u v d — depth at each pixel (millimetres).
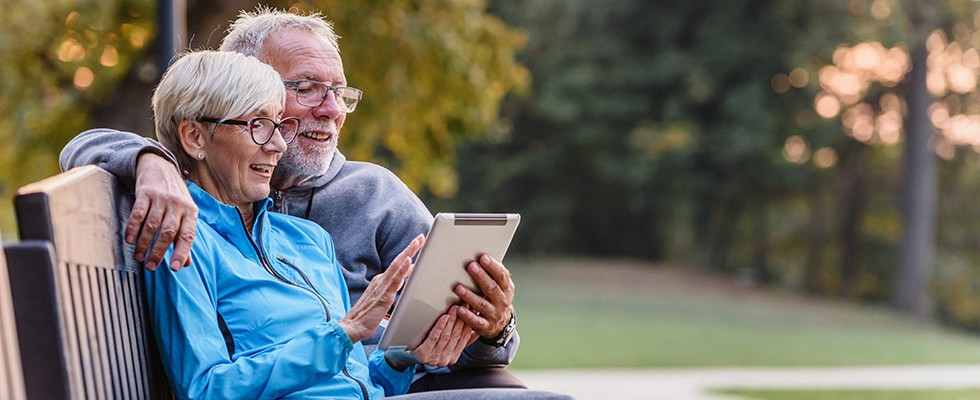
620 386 11617
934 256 34906
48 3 10742
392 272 2479
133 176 2301
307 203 3375
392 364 2918
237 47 3150
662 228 34719
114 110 10391
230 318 2514
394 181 3578
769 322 23766
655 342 17547
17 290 1759
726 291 29812
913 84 30578
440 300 2668
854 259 35094
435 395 2455
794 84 29844
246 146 2555
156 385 2424
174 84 2537
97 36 10477
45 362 1764
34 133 11461
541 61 31188
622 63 30172
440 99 12180
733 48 28938
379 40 11250
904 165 31141
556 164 33000
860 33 28250
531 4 30984
